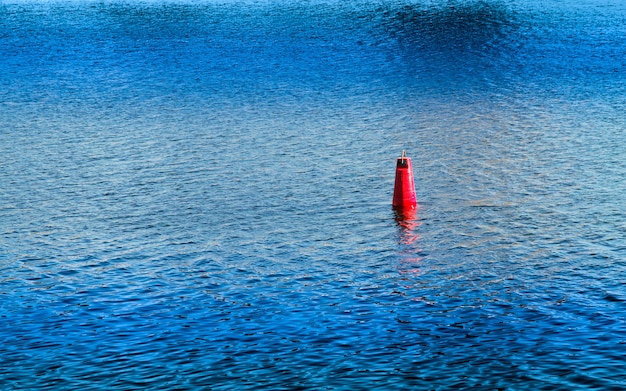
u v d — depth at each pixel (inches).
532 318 789.2
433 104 1803.6
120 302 843.4
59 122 1710.1
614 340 740.0
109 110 1815.9
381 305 826.8
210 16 3432.6
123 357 730.2
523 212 1107.9
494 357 718.5
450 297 843.4
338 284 883.4
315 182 1264.8
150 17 3435.0
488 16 3270.2
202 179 1291.8
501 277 892.0
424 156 1400.1
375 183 1253.7
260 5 3774.6
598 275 888.9
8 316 813.2
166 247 1003.9
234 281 895.1
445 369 701.3
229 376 695.1
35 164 1395.2
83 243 1022.4
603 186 1210.6
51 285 890.1
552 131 1544.0
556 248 973.8
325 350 737.0
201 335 768.3
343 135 1553.9
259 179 1285.7
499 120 1642.5
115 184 1274.6
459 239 1015.0
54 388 680.4
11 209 1163.9
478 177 1273.4
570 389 666.2
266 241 1019.9
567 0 3752.5
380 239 1020.5
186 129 1625.2
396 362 713.0
